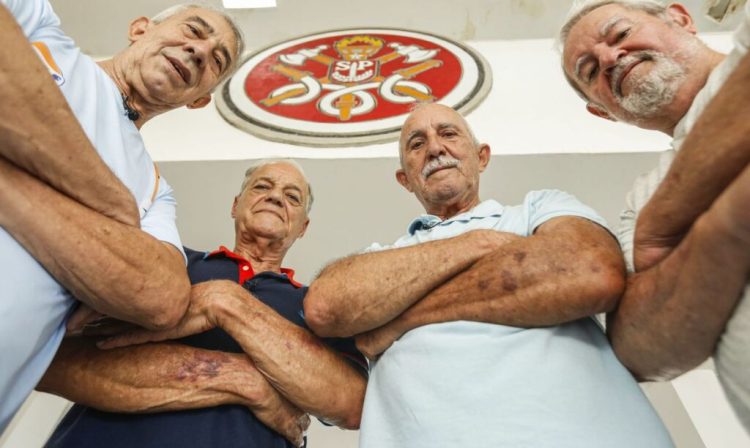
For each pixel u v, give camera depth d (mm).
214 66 2246
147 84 2035
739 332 1155
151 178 1934
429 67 4031
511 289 1456
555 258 1447
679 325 1268
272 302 2078
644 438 1331
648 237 1341
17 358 1287
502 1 4316
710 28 4020
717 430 3021
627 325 1413
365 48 4305
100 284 1395
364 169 3199
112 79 2045
